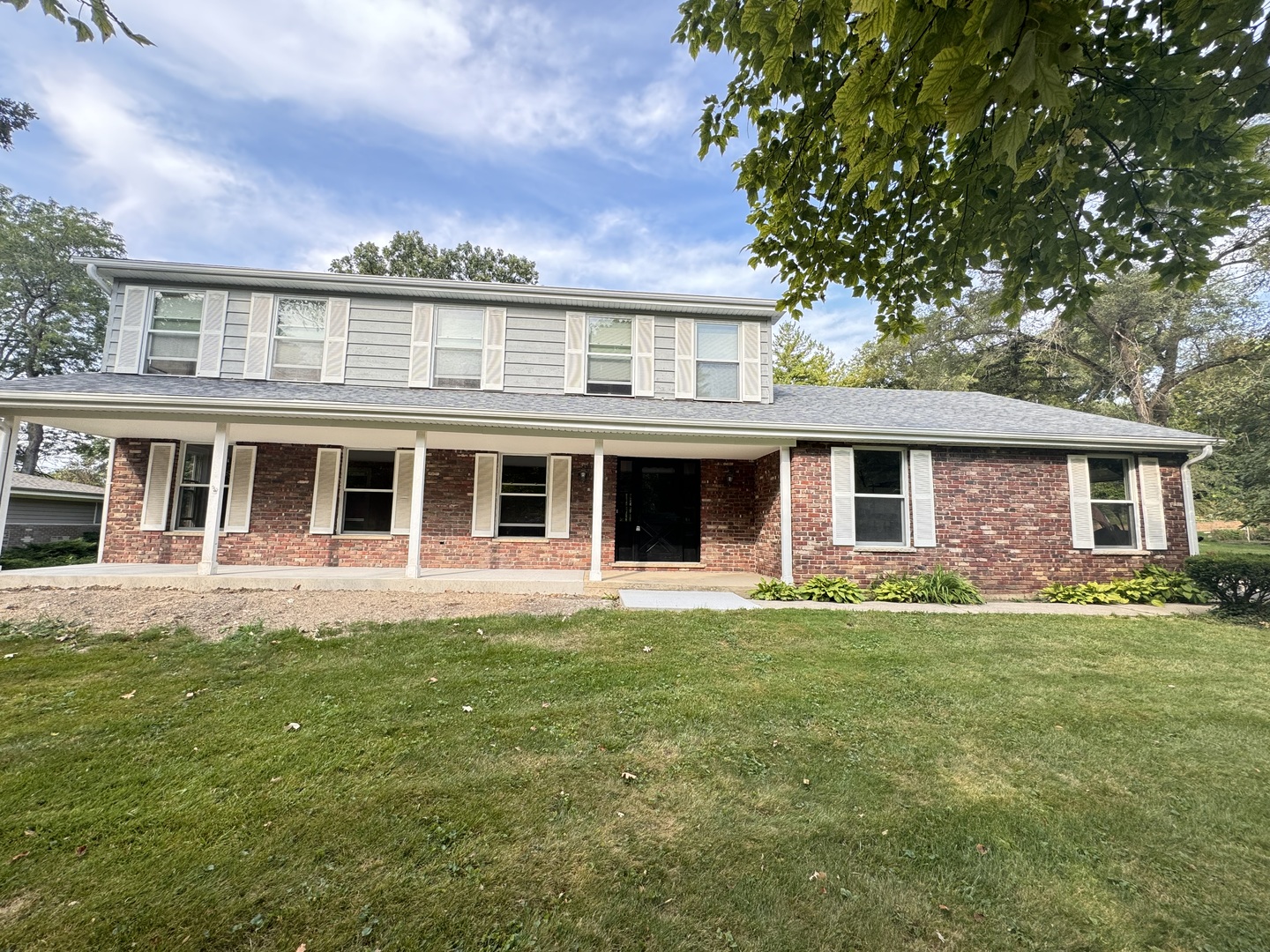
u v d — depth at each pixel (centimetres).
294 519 1008
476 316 1080
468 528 1051
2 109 730
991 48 144
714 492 1115
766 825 285
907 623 705
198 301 1010
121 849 260
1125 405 2206
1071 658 573
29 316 2295
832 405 1121
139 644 572
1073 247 345
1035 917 227
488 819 286
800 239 402
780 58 255
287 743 366
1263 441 1559
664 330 1109
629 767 342
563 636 620
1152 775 341
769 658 558
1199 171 294
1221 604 820
